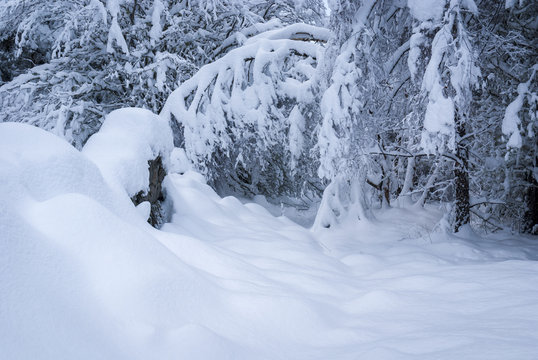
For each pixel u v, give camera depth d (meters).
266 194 13.81
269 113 10.47
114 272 2.38
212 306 2.70
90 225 2.54
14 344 1.61
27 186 2.70
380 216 8.81
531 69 7.07
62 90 10.98
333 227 7.90
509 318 2.66
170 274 2.63
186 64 11.11
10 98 10.86
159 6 11.09
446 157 7.14
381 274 4.70
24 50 13.25
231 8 12.72
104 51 11.80
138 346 2.00
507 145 6.32
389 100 8.09
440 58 5.84
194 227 5.45
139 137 4.92
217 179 12.89
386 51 7.90
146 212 4.45
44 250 2.18
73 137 10.49
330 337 2.73
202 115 10.09
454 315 2.91
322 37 10.67
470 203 7.69
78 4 11.44
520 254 6.24
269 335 2.62
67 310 1.94
